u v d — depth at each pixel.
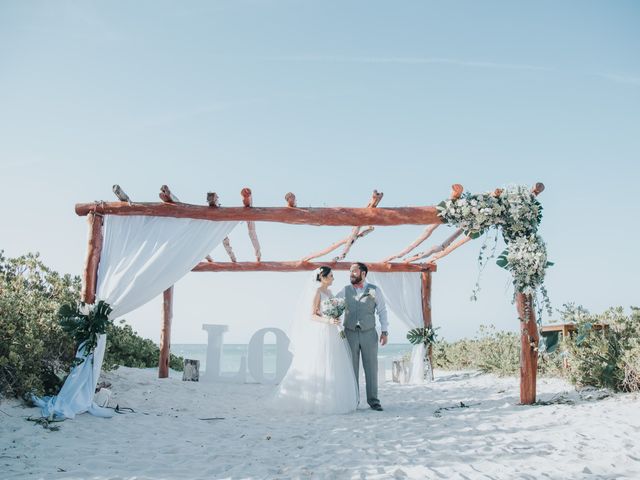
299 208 6.76
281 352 10.40
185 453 4.02
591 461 3.45
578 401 6.18
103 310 5.86
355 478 3.25
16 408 5.07
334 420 5.51
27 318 5.93
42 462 3.63
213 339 10.52
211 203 6.60
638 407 5.34
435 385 9.61
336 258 10.05
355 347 6.48
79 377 5.58
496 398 7.05
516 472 3.26
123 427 4.98
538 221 6.70
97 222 6.33
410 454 3.87
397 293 10.92
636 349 6.16
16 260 7.46
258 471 3.45
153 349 12.28
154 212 6.41
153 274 6.27
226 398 7.55
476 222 6.54
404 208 6.80
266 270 10.45
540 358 9.03
